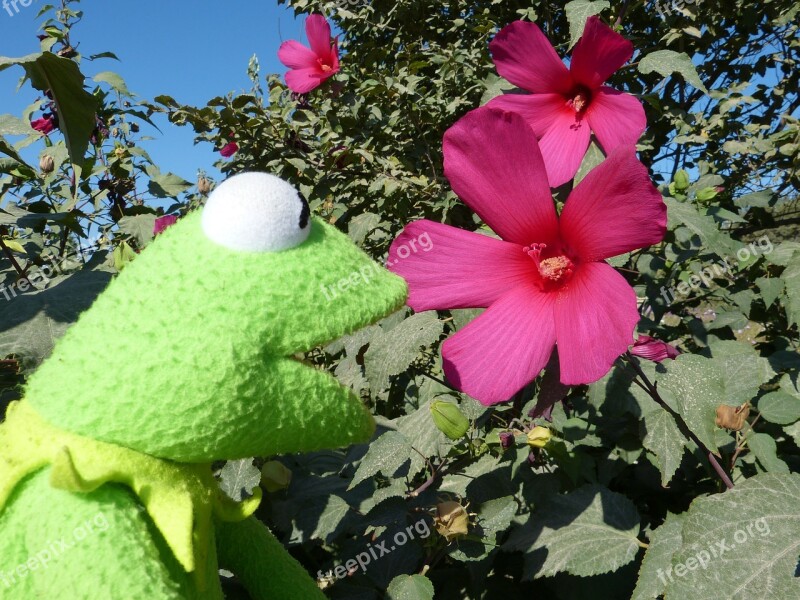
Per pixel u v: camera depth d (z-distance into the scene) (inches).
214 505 10.9
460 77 36.9
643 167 12.4
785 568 13.3
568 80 17.7
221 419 9.5
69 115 18.7
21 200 29.3
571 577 19.0
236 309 9.6
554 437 17.6
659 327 25.1
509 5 42.7
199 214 10.8
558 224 14.3
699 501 14.5
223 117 33.1
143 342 9.3
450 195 29.2
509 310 14.3
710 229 20.3
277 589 13.0
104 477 9.3
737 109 41.4
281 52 36.4
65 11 29.8
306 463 21.0
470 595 18.6
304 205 10.3
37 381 10.1
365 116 37.9
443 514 15.0
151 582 9.0
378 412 24.9
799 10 38.9
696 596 13.5
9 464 9.6
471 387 13.9
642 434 18.0
